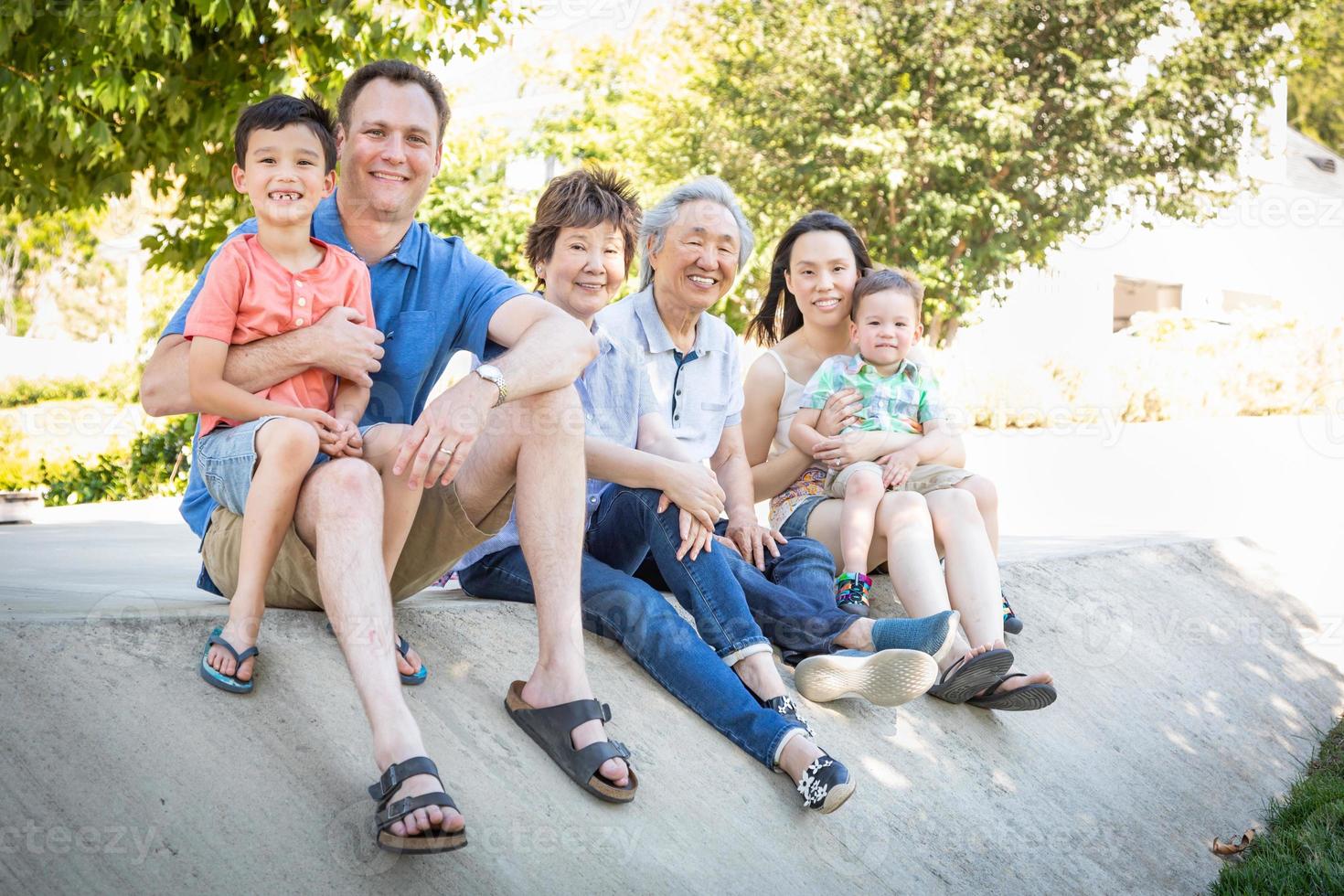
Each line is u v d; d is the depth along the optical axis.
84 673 2.27
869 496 3.58
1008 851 3.05
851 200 12.36
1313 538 6.31
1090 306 13.08
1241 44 12.22
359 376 2.57
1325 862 3.33
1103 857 3.22
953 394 10.38
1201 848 3.47
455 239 2.97
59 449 10.16
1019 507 7.11
